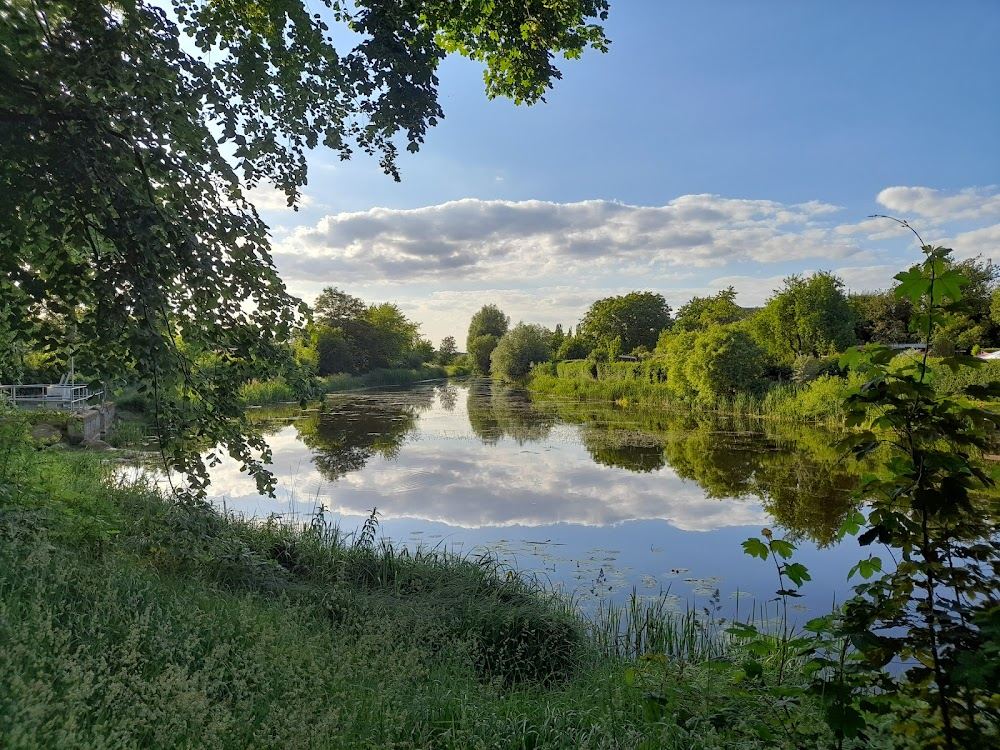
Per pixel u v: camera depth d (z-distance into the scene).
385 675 3.69
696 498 12.09
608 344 53.94
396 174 6.07
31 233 4.48
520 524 10.34
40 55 4.16
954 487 1.99
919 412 2.08
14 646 2.55
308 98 5.36
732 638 5.84
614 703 3.83
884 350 2.14
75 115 4.23
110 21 4.36
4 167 4.19
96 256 4.52
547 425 24.33
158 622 3.51
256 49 5.15
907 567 2.12
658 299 69.56
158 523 5.51
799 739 2.55
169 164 4.52
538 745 3.41
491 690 4.11
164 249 4.26
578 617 6.25
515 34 6.90
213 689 2.98
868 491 2.26
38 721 2.12
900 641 2.07
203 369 5.48
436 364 100.38
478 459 16.64
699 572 8.08
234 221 4.88
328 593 5.52
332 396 42.28
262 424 24.89
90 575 3.88
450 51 7.35
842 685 2.17
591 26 7.29
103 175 4.10
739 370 26.34
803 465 14.92
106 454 14.58
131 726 2.40
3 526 4.09
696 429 22.05
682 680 3.40
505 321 102.56
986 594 2.02
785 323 28.94
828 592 7.35
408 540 9.32
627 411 29.95
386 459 16.53
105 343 4.66
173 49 4.47
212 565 5.39
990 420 1.98
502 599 6.32
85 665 2.66
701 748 2.83
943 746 2.03
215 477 13.78
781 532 9.72
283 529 7.85
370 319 68.69
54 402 18.78
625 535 9.72
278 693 3.21
